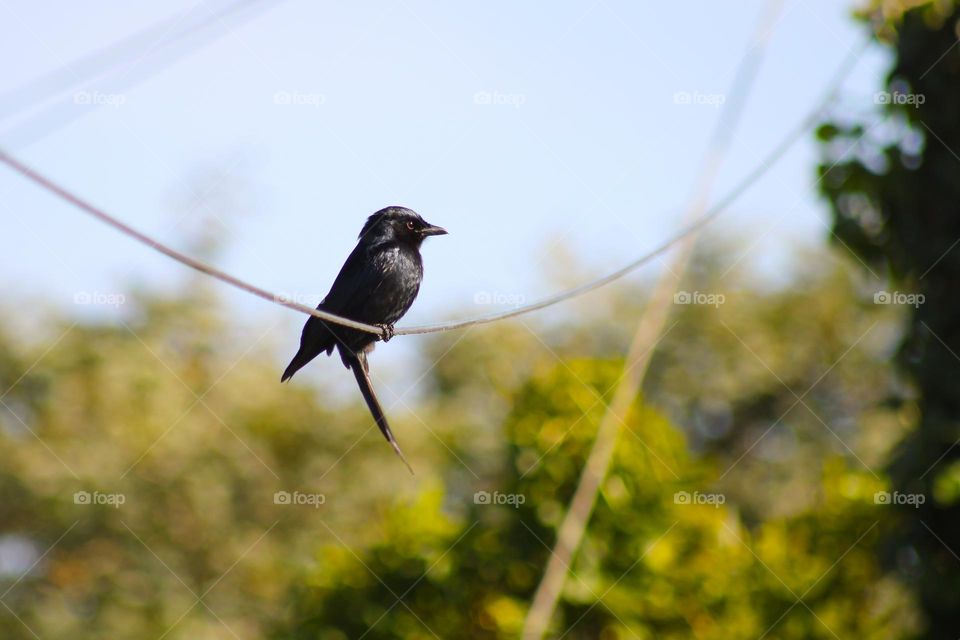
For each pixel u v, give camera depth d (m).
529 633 6.46
